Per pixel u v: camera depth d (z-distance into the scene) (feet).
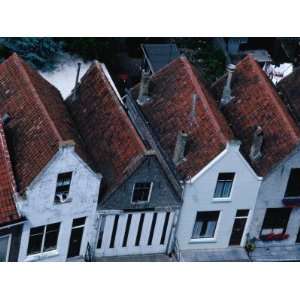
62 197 173.78
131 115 204.23
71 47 241.14
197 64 253.24
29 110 180.55
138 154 177.37
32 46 235.61
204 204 188.34
